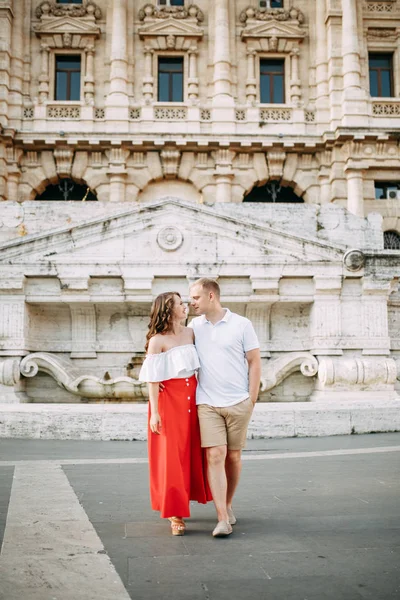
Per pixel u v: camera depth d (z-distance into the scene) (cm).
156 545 504
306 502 664
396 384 1781
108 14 3847
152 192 3734
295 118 3800
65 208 1916
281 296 1714
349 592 400
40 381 1716
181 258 1692
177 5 3944
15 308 1666
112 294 1691
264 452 1053
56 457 990
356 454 1016
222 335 566
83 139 3594
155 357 555
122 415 1224
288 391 1755
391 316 1841
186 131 3719
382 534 534
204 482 565
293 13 3916
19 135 3594
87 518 593
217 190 3688
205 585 412
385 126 3641
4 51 3656
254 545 503
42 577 426
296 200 3894
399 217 3688
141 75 3825
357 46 3784
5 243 1664
